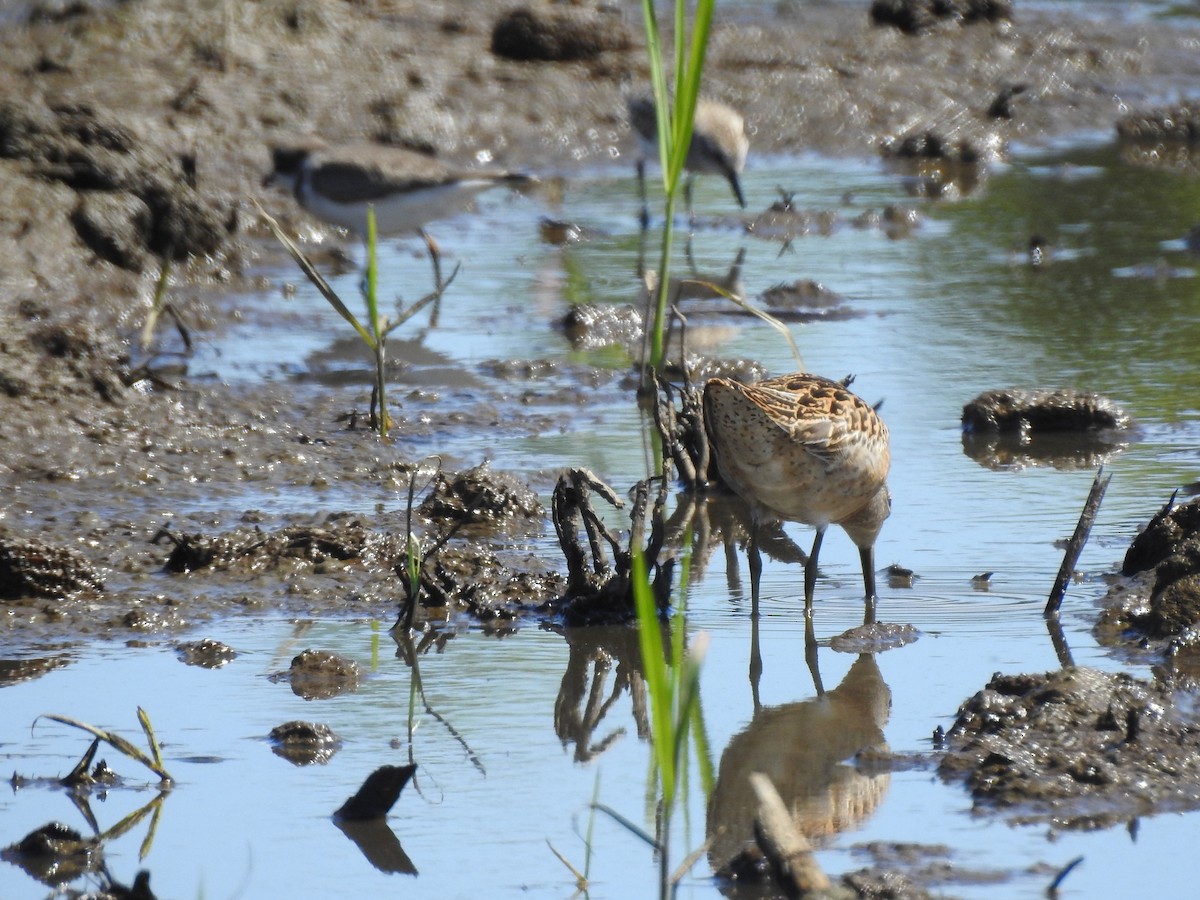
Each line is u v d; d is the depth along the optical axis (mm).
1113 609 9938
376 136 24125
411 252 20500
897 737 8328
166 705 8781
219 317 17203
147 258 18266
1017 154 26312
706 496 12750
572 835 7402
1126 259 19531
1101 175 24641
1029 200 23000
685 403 13242
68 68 24234
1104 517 11797
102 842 7305
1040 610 10102
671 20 31656
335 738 8367
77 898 6711
